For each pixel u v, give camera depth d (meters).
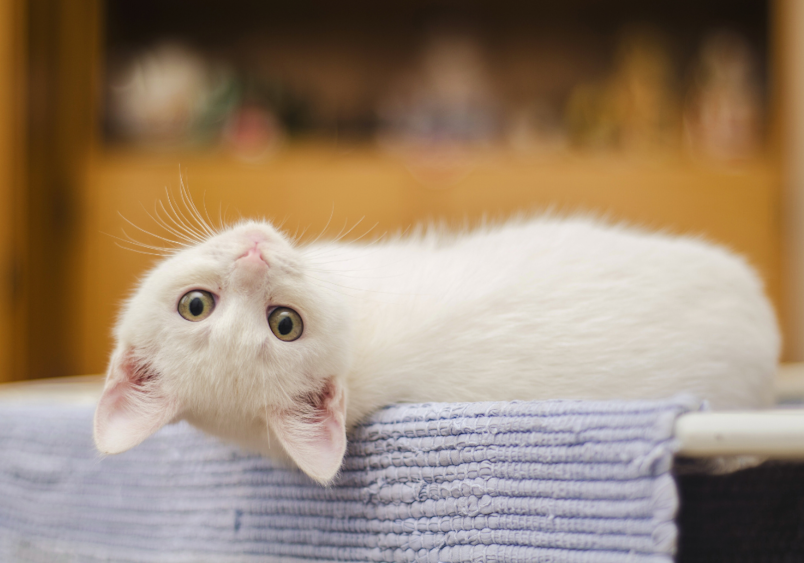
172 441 0.67
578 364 0.63
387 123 1.48
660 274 0.66
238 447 0.63
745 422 0.49
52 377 1.34
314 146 1.46
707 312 0.66
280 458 0.62
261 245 0.63
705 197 1.31
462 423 0.55
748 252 1.31
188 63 1.45
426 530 0.56
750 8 1.49
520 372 0.63
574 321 0.64
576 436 0.52
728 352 0.66
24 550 0.70
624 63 1.42
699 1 1.51
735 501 0.55
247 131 1.39
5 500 0.72
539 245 0.68
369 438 0.58
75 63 1.35
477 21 1.59
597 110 1.40
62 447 0.70
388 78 1.60
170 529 0.65
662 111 1.38
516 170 1.33
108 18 1.42
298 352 0.62
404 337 0.64
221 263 0.62
